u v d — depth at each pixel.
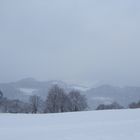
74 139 9.89
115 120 15.08
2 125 14.91
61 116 19.47
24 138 10.56
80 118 17.20
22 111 55.72
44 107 53.72
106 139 9.72
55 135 10.86
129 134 10.52
